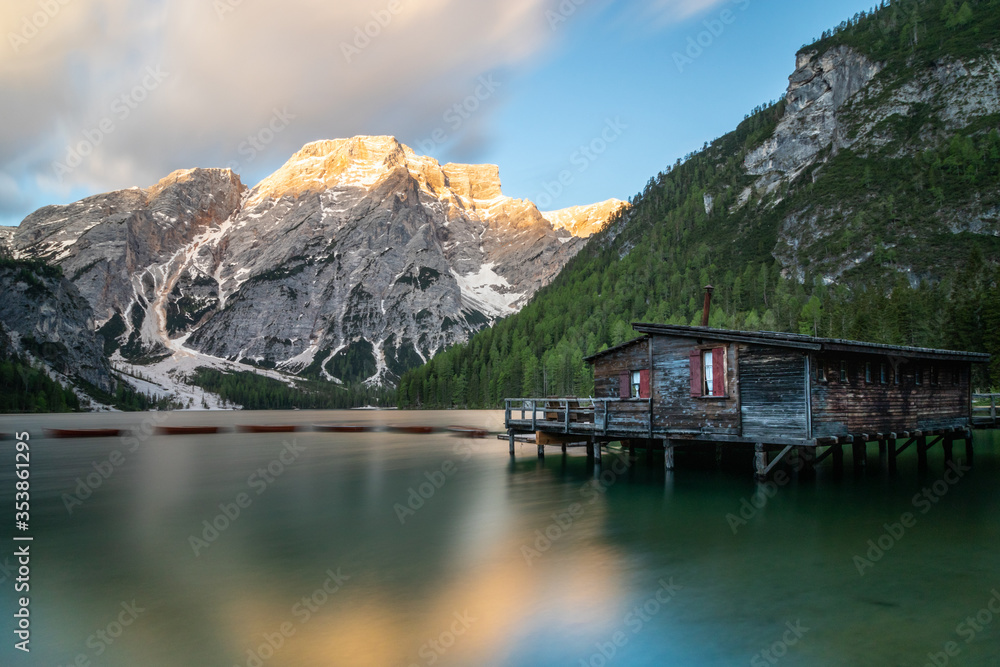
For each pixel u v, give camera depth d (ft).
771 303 524.52
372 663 32.32
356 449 156.87
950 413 103.86
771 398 78.07
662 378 93.09
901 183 605.73
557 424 115.03
